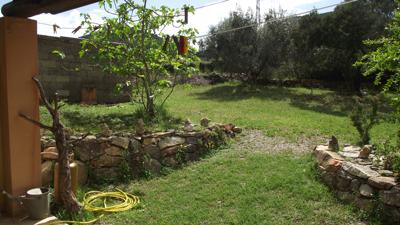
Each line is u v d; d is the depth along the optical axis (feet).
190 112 37.55
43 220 14.38
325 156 19.38
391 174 15.89
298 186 18.15
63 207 15.60
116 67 30.40
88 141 19.77
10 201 14.89
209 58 74.69
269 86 67.15
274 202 16.55
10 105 14.66
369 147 19.99
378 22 58.80
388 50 14.49
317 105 47.70
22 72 14.93
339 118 37.27
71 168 16.07
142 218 15.37
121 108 31.91
